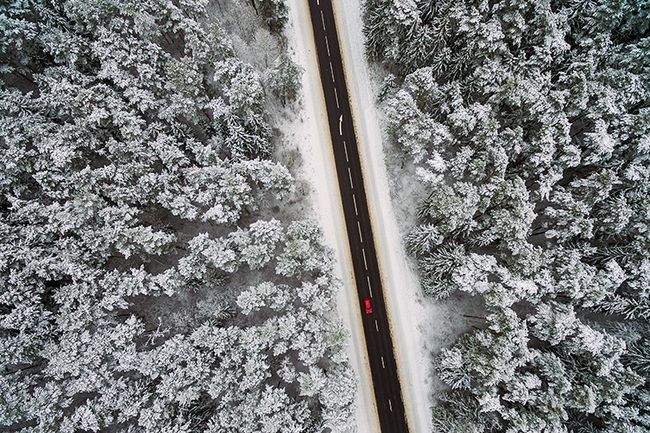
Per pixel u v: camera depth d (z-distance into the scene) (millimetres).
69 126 35344
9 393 33156
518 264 34625
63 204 36781
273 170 35406
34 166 35469
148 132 36469
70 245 34969
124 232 33750
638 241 35094
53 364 33594
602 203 36281
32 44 36625
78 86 35688
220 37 36562
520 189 34188
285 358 35469
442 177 35750
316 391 33438
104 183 35250
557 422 31922
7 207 36938
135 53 36906
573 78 36688
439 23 36344
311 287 34125
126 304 34812
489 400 32094
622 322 37094
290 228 35594
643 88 36656
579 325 33281
